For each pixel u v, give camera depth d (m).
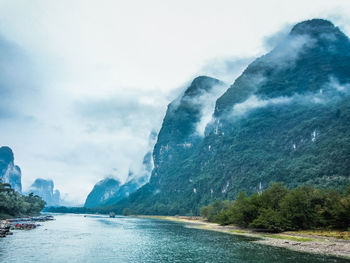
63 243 81.06
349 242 75.44
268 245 77.06
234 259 57.19
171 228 146.88
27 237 91.56
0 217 170.12
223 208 191.38
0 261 53.47
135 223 198.00
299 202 101.25
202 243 82.25
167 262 55.12
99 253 65.38
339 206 89.75
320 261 54.34
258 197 120.88
